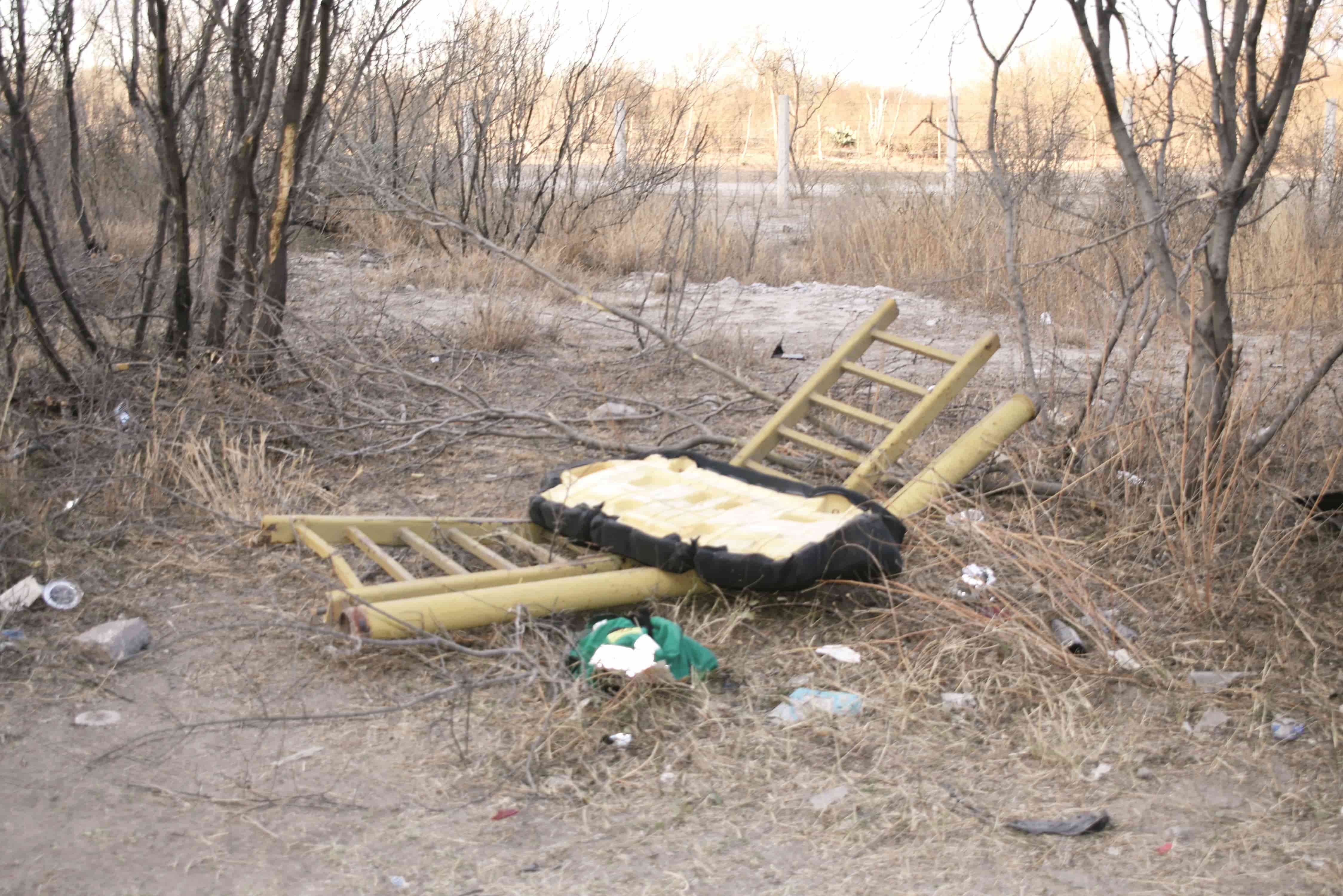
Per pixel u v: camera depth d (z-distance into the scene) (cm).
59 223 808
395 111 1223
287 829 304
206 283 762
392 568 429
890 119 2741
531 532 490
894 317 574
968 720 358
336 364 670
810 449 588
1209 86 589
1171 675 383
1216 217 488
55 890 280
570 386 752
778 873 289
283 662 392
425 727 351
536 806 315
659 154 1352
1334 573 452
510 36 1316
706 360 612
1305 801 317
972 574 448
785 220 1656
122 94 1129
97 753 338
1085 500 525
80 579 449
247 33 699
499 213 1302
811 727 353
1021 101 1160
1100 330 945
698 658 381
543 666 381
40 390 634
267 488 534
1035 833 303
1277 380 593
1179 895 279
